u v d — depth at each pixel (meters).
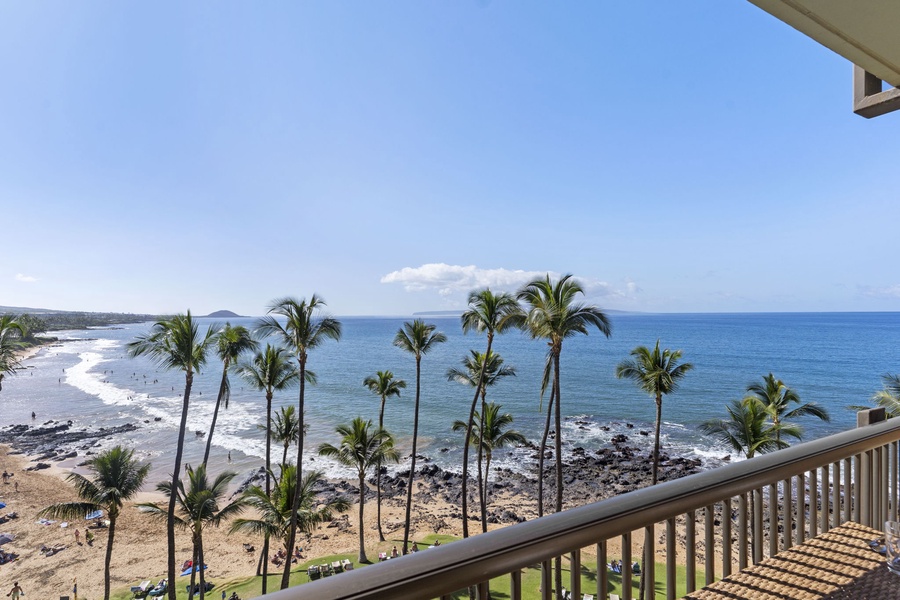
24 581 20.45
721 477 1.81
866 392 50.97
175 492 17.19
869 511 2.49
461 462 33.91
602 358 91.44
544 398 55.47
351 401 59.28
